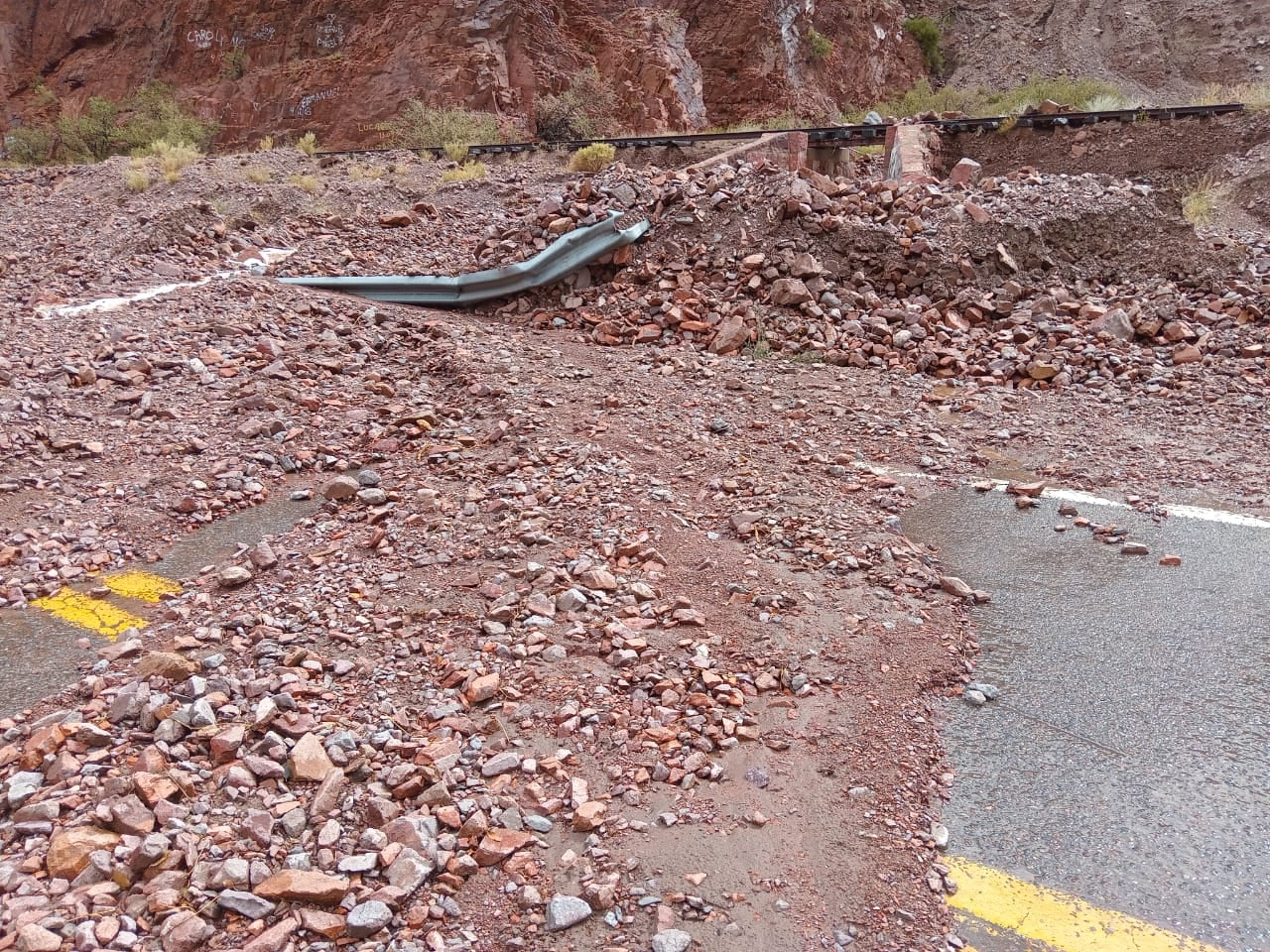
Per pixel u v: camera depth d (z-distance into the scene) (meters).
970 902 2.70
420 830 2.74
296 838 2.74
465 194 13.04
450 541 4.66
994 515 5.24
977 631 4.12
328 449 5.89
